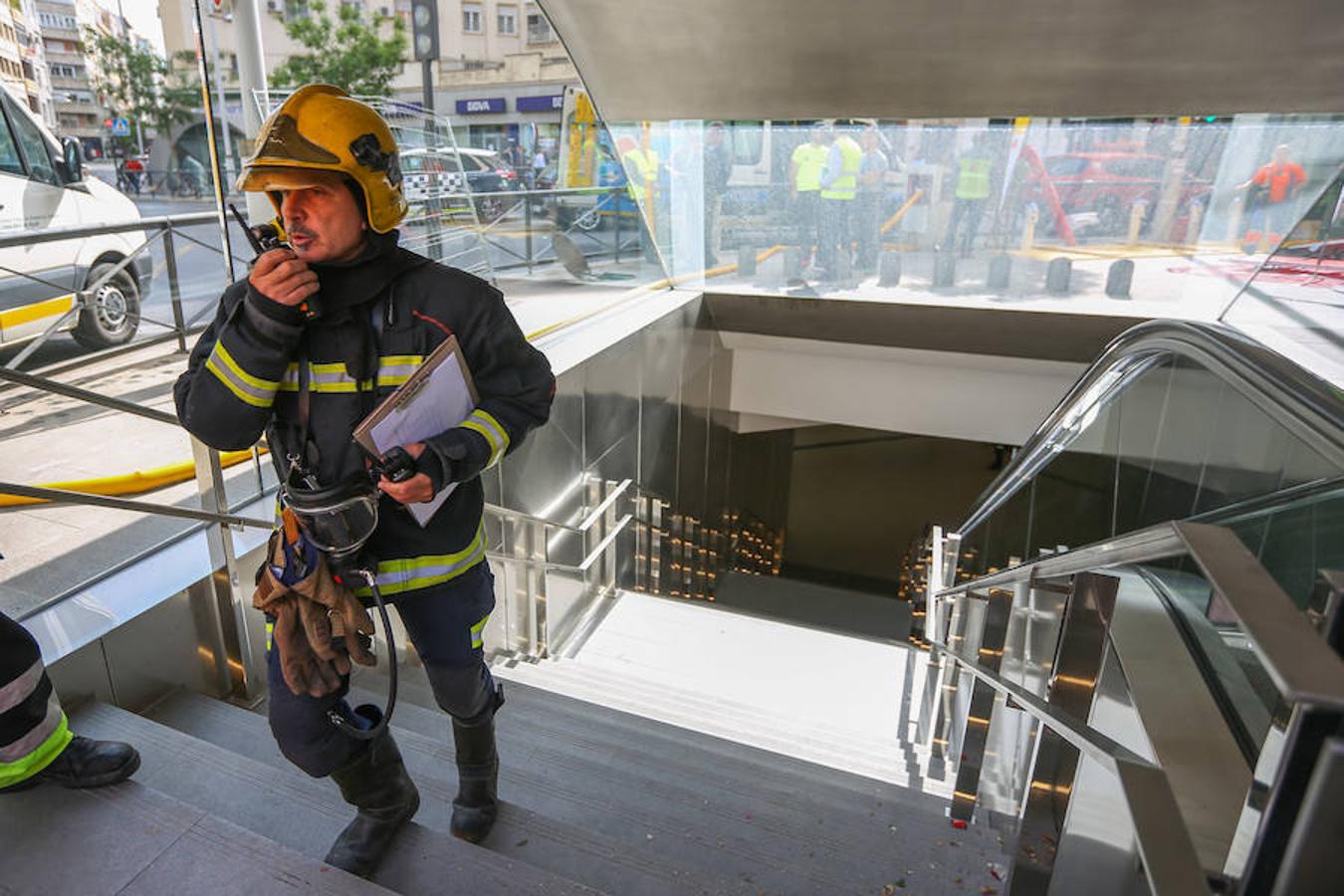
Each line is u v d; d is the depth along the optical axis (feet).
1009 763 8.53
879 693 16.76
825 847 7.42
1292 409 4.34
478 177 16.65
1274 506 7.07
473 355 4.61
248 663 8.41
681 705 12.64
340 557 4.55
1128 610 5.03
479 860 5.38
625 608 19.61
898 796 9.32
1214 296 22.80
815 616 32.12
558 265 20.30
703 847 7.11
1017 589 8.78
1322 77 15.58
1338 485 6.08
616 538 20.98
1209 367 5.54
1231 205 21.81
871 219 24.90
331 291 4.25
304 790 6.16
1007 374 26.68
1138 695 4.28
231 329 4.07
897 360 27.61
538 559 14.58
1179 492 16.53
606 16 16.92
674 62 18.21
